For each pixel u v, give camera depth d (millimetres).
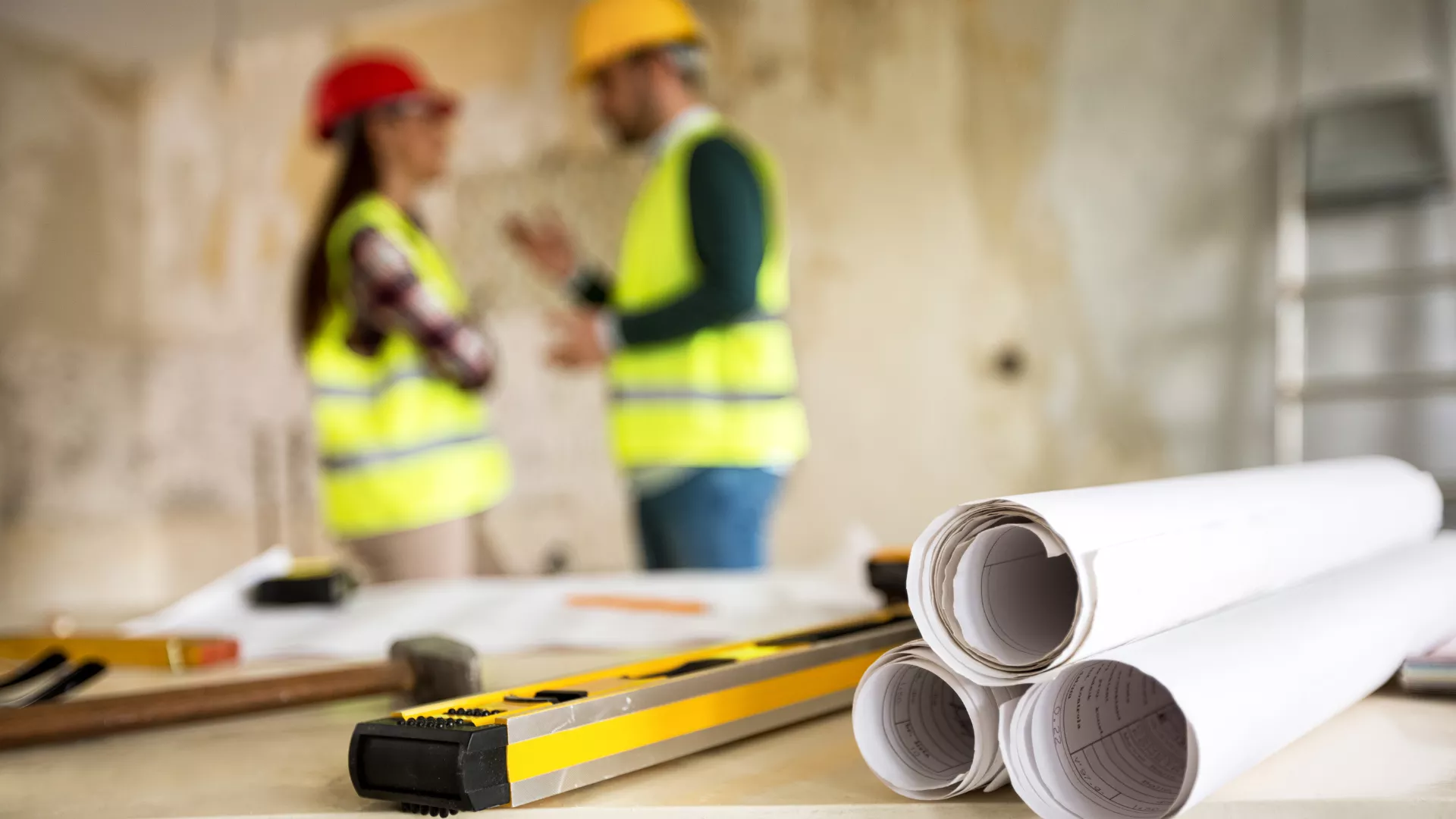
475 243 3893
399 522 2311
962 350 3246
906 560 694
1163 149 3021
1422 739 430
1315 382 2854
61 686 631
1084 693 374
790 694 499
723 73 3516
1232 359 2953
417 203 3973
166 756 510
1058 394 3143
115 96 4492
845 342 3381
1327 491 551
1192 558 386
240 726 573
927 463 3291
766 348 2199
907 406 3311
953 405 3258
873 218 3352
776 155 3459
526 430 3807
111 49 4410
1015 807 370
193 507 4488
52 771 487
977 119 3229
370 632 913
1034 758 351
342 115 2354
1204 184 2975
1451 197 2742
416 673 602
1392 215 2797
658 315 2098
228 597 1069
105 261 4434
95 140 4410
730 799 390
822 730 500
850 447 3377
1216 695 336
